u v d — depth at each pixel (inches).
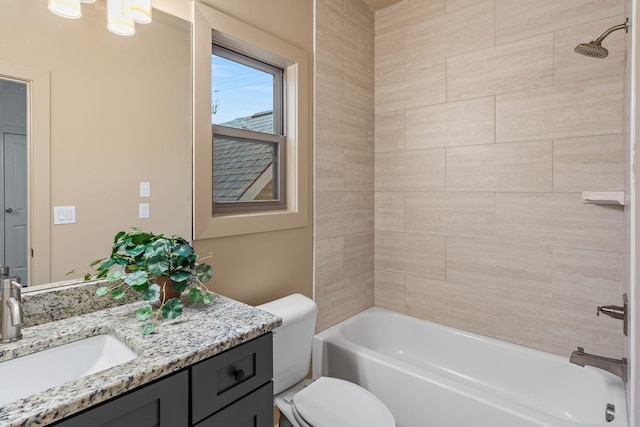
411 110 92.2
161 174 51.7
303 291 79.6
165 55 51.8
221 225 61.0
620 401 54.7
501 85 77.9
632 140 23.3
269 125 74.0
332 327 85.4
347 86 89.0
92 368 36.8
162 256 42.7
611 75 65.1
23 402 25.0
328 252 85.4
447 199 86.9
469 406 57.2
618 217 65.2
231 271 64.2
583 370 65.6
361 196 95.1
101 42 44.8
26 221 38.8
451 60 85.1
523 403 71.7
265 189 74.0
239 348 37.9
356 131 92.5
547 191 72.7
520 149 75.7
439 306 89.2
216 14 58.4
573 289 70.4
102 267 42.2
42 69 39.8
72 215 42.4
